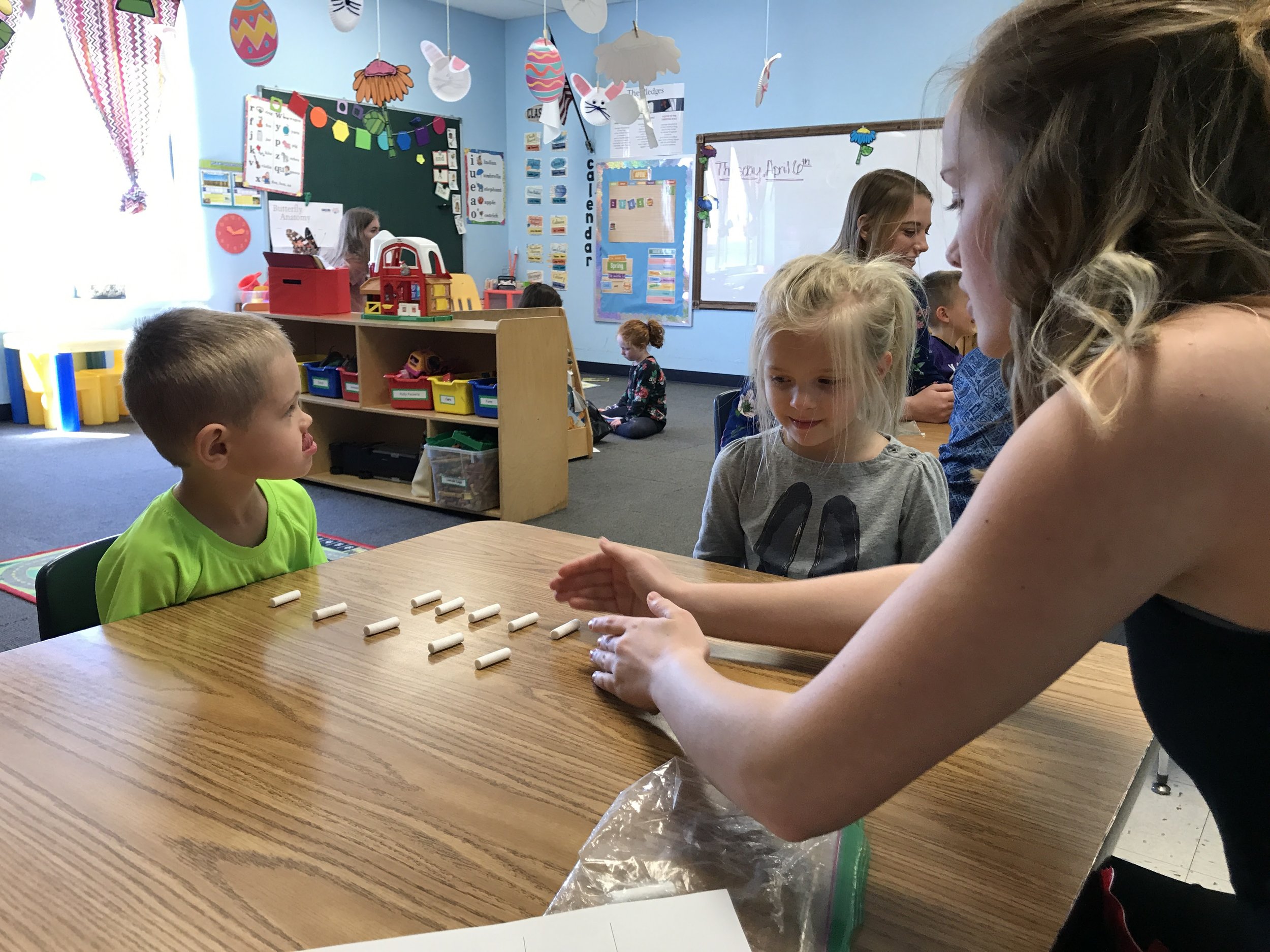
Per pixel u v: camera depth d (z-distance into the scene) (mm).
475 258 7543
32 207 5004
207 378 1053
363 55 6375
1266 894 554
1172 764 1635
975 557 435
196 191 5570
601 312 7426
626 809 607
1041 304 484
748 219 6523
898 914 527
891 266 1297
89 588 1094
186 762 662
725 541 1382
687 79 6594
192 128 5500
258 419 1105
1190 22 415
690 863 559
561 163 7355
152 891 527
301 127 6023
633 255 7133
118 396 5188
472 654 862
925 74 5625
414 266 4438
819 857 566
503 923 505
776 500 1321
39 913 507
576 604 941
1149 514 406
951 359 2561
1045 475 416
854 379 1189
